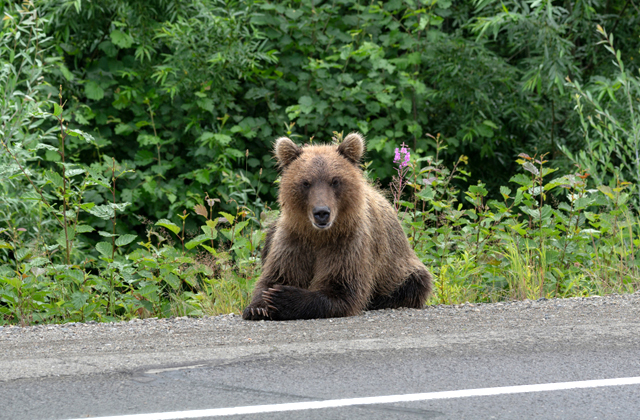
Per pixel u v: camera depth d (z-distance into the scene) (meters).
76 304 9.98
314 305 8.76
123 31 18.91
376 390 5.36
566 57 19.12
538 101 22.06
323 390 5.36
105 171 17.62
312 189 8.97
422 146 20.03
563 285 11.54
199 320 8.53
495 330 7.18
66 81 18.59
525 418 4.80
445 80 20.38
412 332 7.26
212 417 4.80
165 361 6.11
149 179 17.72
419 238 12.29
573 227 12.09
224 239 16.45
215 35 17.81
